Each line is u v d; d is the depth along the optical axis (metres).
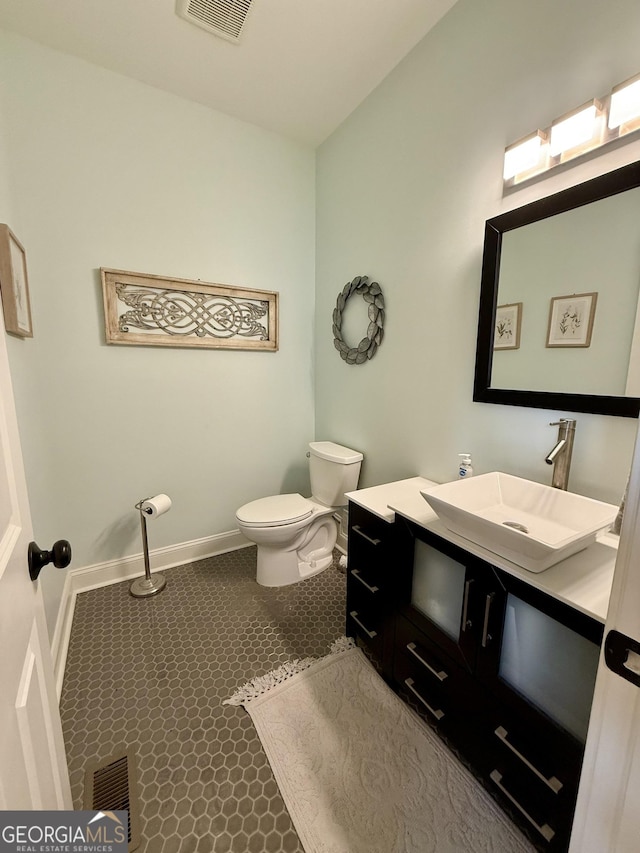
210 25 1.50
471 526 0.99
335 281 2.28
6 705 0.50
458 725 1.11
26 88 1.59
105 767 1.13
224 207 2.13
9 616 0.55
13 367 1.34
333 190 2.23
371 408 2.07
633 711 0.45
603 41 1.01
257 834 0.97
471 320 1.46
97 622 1.76
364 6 1.41
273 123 2.13
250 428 2.43
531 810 0.91
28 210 1.65
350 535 1.57
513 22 1.22
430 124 1.56
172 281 2.01
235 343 2.25
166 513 2.21
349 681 1.43
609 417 1.07
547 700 0.88
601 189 1.02
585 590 0.83
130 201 1.87
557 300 1.16
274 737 1.22
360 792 1.06
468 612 1.04
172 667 1.50
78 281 1.80
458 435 1.56
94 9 1.43
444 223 1.54
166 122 1.91
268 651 1.59
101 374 1.92
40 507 1.55
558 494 1.12
